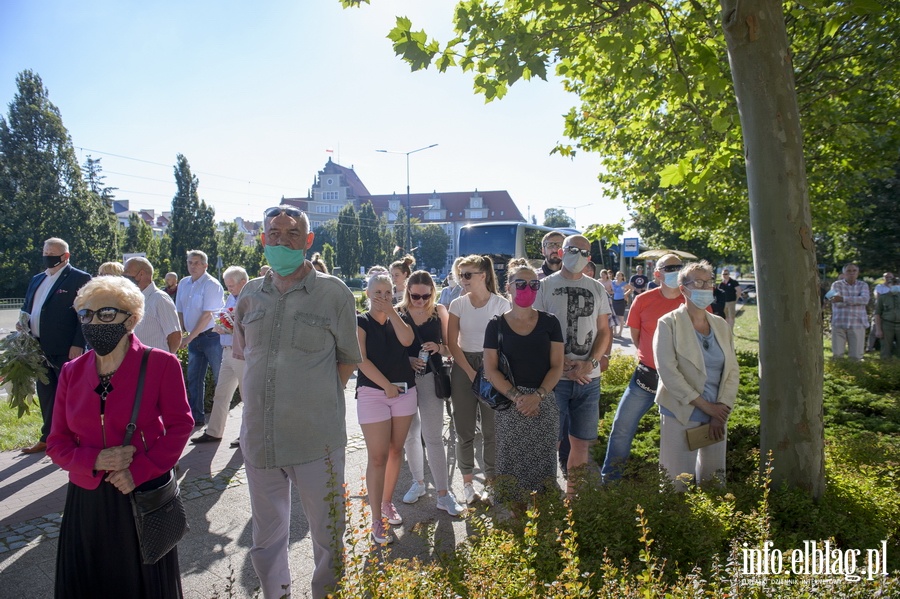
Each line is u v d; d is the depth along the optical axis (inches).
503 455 156.3
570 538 99.7
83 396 99.0
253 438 116.3
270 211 118.6
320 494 117.3
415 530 118.3
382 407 163.2
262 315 118.5
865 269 715.4
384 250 3526.1
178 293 288.7
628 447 181.6
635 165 339.3
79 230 2153.1
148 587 101.0
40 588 136.1
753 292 1486.2
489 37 191.5
